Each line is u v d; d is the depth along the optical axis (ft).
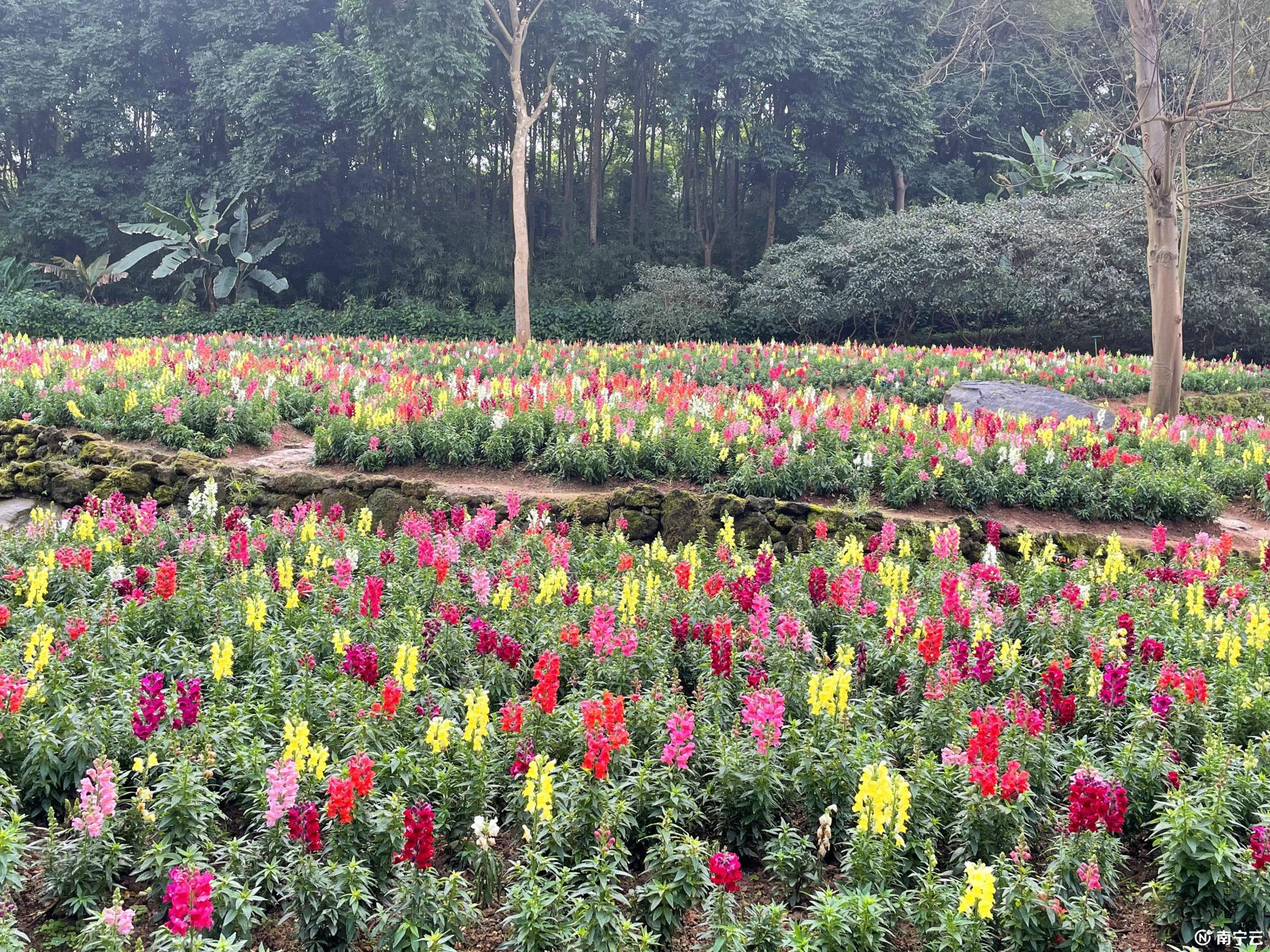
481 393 42.22
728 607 24.52
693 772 17.35
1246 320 90.12
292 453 41.27
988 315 100.99
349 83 101.14
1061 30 83.92
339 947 14.35
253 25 110.42
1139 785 17.47
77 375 45.60
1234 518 39.37
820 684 17.79
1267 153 62.80
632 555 29.45
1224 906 15.23
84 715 17.53
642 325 102.78
